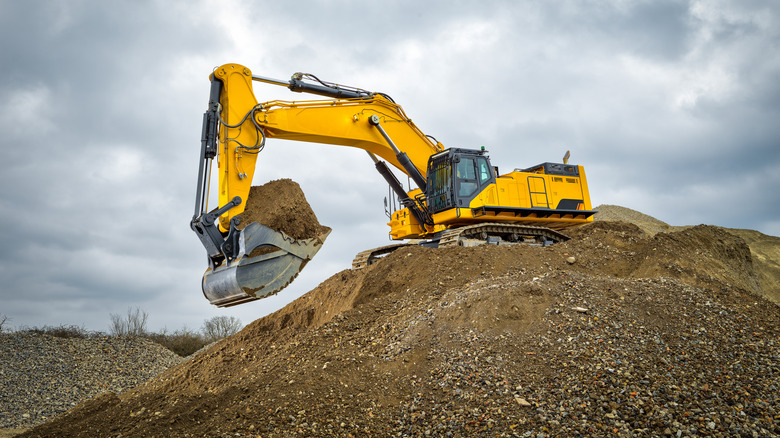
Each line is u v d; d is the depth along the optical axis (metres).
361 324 10.34
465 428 6.82
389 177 15.09
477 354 8.30
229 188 10.63
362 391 7.92
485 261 11.97
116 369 18.48
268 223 10.45
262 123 11.50
